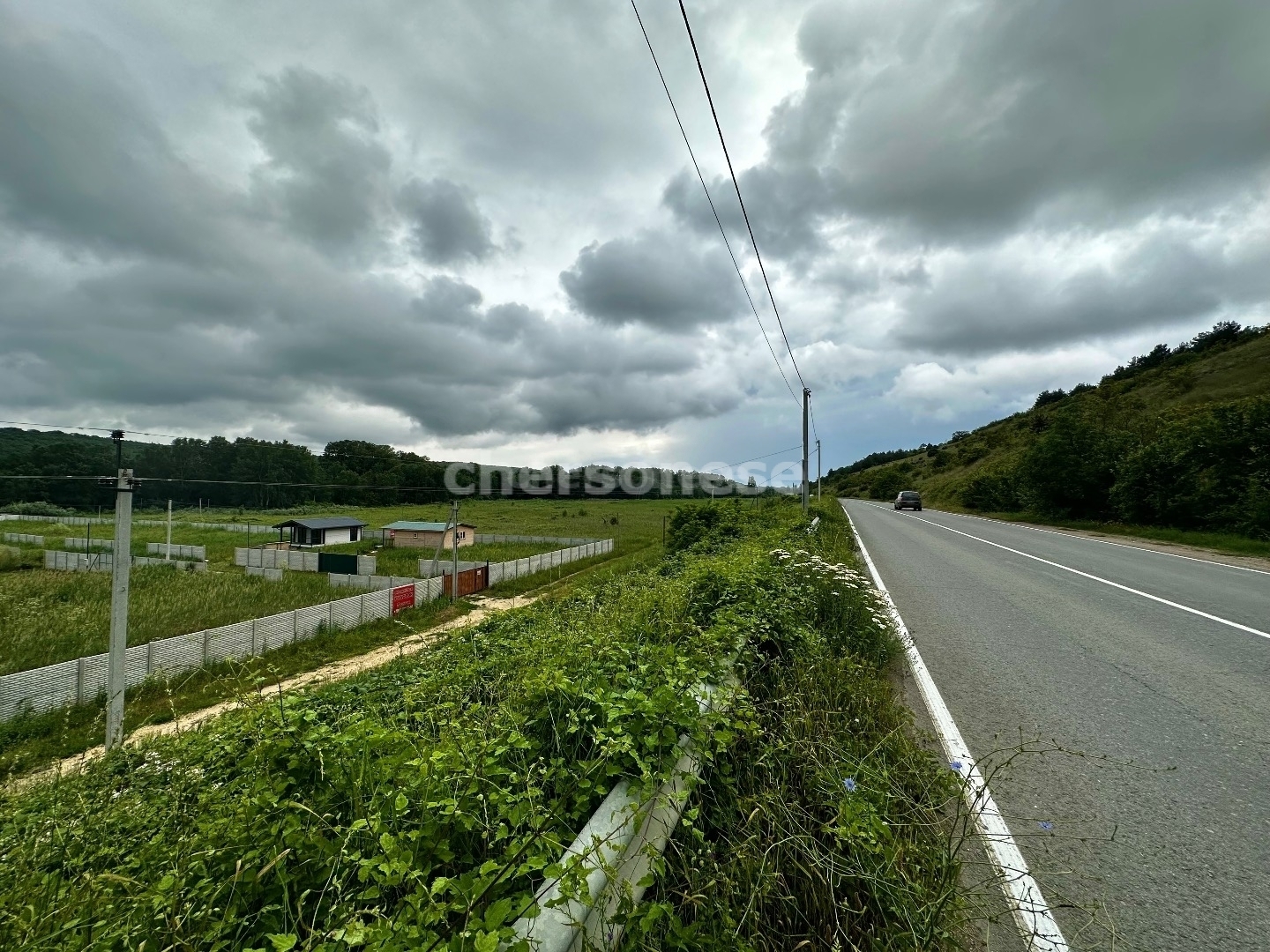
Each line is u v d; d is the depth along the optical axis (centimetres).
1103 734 395
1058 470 2508
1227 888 244
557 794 204
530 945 132
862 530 2195
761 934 173
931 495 5434
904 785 267
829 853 200
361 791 199
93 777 460
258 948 132
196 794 296
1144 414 2822
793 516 2002
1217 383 4125
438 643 866
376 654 1495
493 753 212
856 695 358
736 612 458
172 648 1237
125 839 275
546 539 4297
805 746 264
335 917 144
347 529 4400
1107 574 1102
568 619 704
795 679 367
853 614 578
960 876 228
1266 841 277
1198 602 834
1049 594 898
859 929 187
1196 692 477
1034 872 252
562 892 136
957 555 1397
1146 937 216
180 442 4497
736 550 1052
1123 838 278
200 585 2245
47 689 1048
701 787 245
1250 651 595
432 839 170
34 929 171
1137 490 2067
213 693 1153
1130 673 526
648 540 4075
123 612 945
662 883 183
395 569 2991
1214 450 1764
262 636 1434
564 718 255
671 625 418
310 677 1308
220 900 164
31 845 276
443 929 145
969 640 636
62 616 1714
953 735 391
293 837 169
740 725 250
